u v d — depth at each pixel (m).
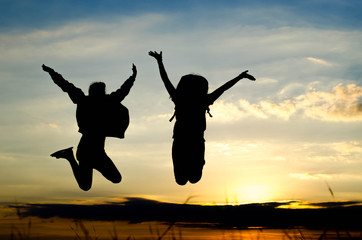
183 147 5.88
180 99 5.98
